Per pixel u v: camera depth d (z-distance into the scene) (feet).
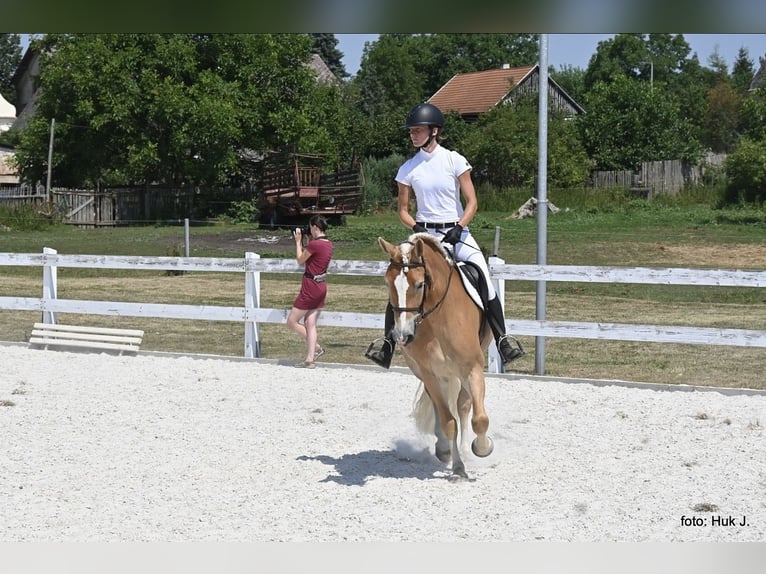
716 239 82.84
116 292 61.72
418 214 23.66
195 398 31.68
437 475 22.76
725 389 31.81
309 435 26.66
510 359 23.26
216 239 96.37
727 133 234.79
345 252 81.10
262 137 136.36
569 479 21.99
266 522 19.15
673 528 18.61
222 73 132.57
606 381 33.42
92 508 20.15
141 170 128.16
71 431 27.20
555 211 118.73
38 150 134.51
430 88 290.97
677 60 308.60
